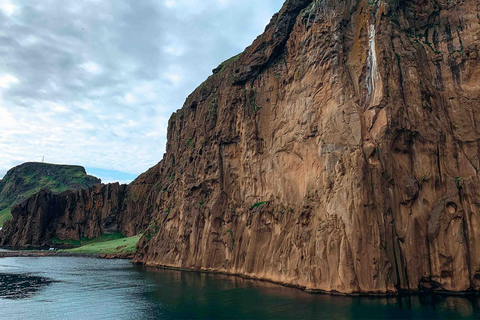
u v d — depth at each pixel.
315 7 65.19
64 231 172.75
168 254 91.12
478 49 54.31
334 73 57.69
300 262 53.25
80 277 73.75
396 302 40.66
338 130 54.19
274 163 68.56
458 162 50.88
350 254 45.72
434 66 56.31
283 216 61.38
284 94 71.56
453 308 37.66
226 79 88.88
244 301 45.16
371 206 46.84
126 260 114.94
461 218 46.50
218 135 84.94
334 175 52.38
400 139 51.19
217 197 79.00
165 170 132.00
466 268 44.56
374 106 52.41
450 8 58.12
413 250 46.66
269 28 82.75
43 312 43.97
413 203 48.97
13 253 135.62
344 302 41.25
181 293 52.78
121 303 47.91
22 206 178.25
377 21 55.91
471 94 53.44
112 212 170.62
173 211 97.19
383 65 53.09
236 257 70.75
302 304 41.47
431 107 53.38
